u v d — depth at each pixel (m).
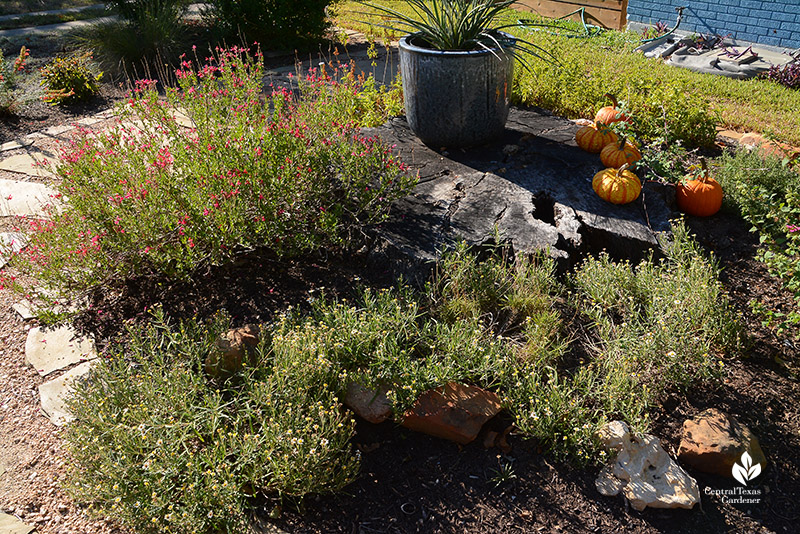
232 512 2.53
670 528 2.66
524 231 4.00
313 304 3.58
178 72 5.01
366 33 10.35
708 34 9.85
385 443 2.99
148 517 2.47
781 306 3.88
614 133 5.01
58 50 9.35
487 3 4.69
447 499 2.74
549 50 7.48
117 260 3.73
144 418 2.81
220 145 3.95
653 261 4.10
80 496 2.61
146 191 3.67
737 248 4.40
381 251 3.96
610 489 2.77
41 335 3.66
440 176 4.66
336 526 2.63
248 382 2.97
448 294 3.62
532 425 2.95
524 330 3.45
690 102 5.89
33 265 3.88
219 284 3.91
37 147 6.13
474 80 4.64
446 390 3.06
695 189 4.59
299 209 4.09
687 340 3.25
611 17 11.24
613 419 3.06
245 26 9.18
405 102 5.05
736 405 3.18
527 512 2.70
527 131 5.42
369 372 3.05
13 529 2.61
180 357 3.25
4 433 3.06
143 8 8.73
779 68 8.35
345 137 4.30
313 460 2.61
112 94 7.71
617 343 3.26
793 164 4.75
